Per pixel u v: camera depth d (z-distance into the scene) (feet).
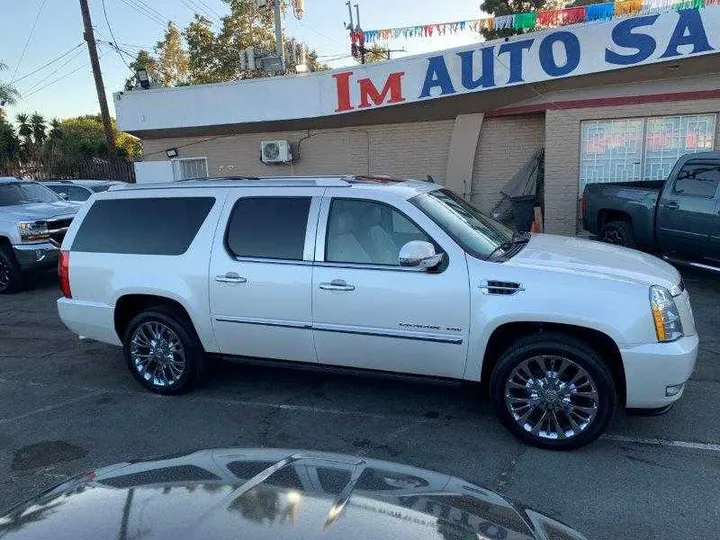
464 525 6.31
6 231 32.99
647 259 14.99
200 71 125.18
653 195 28.60
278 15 61.82
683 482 12.05
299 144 48.55
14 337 24.67
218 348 16.67
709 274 29.68
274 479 6.71
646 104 37.32
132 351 17.83
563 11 36.40
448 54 39.93
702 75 35.99
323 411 16.11
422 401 16.52
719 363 18.37
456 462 13.16
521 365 13.46
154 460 7.75
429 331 14.06
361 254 14.79
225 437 14.82
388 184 16.02
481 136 43.93
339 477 6.97
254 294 15.67
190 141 51.24
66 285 18.22
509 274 13.42
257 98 46.29
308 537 5.41
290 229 15.56
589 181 39.60
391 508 6.26
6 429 15.66
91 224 18.08
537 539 6.54
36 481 12.94
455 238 14.21
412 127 45.80
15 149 80.53
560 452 13.43
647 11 34.50
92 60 70.90
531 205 39.29
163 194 17.34
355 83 43.21
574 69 36.65
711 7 32.89
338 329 14.92
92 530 5.64
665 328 12.60
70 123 136.67
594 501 11.50
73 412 16.63
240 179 17.19
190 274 16.43
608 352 13.33
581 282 12.95
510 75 38.42
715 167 25.68
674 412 15.19
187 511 5.88
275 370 19.39
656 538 10.35
